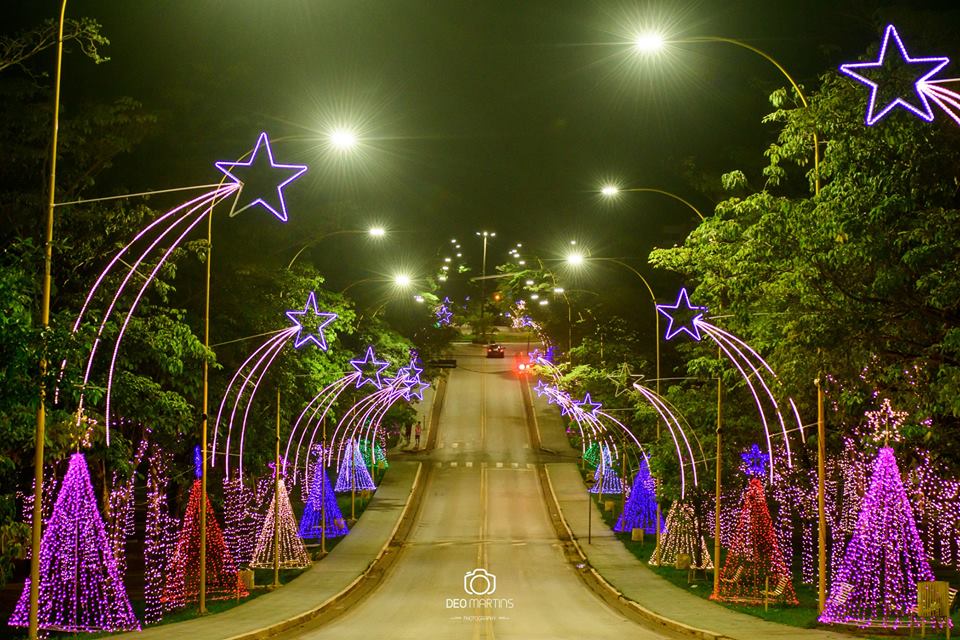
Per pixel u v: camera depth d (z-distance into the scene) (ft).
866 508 95.50
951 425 76.07
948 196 63.46
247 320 124.88
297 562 147.54
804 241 67.77
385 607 116.16
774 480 132.26
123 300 93.66
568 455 289.53
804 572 130.41
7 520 72.59
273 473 162.30
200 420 112.57
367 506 222.07
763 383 97.86
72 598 90.38
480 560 162.09
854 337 68.54
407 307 272.72
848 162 64.28
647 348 182.29
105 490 106.42
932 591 84.64
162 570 120.16
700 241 95.61
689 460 134.51
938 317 64.85
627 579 137.39
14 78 91.35
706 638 88.99
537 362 280.51
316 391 145.59
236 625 93.50
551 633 94.84
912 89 61.67
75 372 61.41
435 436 311.47
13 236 88.63
